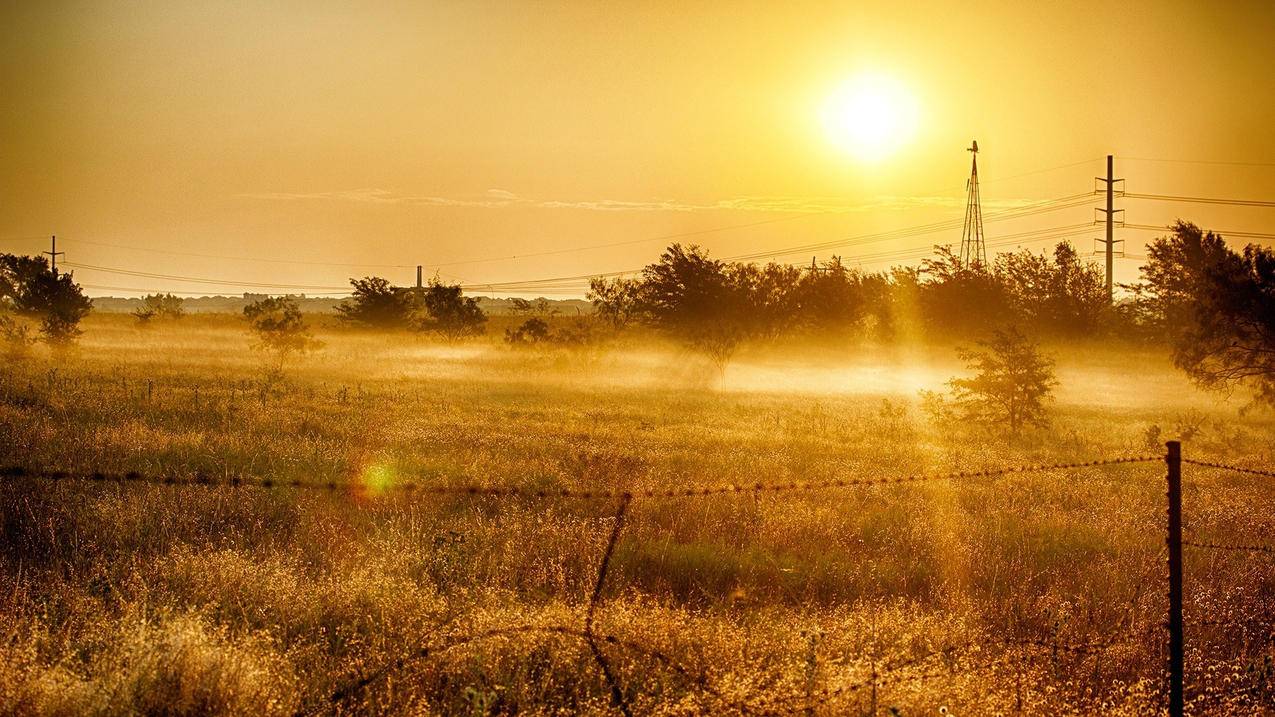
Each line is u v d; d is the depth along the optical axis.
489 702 5.48
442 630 6.80
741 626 7.53
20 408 19.62
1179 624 6.07
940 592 9.30
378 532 10.02
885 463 17.81
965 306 66.69
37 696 5.41
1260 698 6.71
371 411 23.52
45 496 11.10
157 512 10.46
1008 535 11.68
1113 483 15.70
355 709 5.67
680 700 5.73
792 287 62.22
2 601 7.51
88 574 8.51
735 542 10.79
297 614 7.45
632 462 15.94
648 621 7.04
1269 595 9.36
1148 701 6.45
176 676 5.58
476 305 71.69
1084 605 8.65
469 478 13.58
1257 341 28.38
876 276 71.12
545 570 9.02
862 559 10.34
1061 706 6.12
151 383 24.66
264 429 18.20
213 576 8.02
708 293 56.91
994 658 6.81
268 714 5.43
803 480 14.66
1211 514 12.93
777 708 5.58
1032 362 25.69
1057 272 68.12
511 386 36.75
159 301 124.19
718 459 16.70
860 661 6.44
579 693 5.98
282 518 11.02
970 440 23.16
